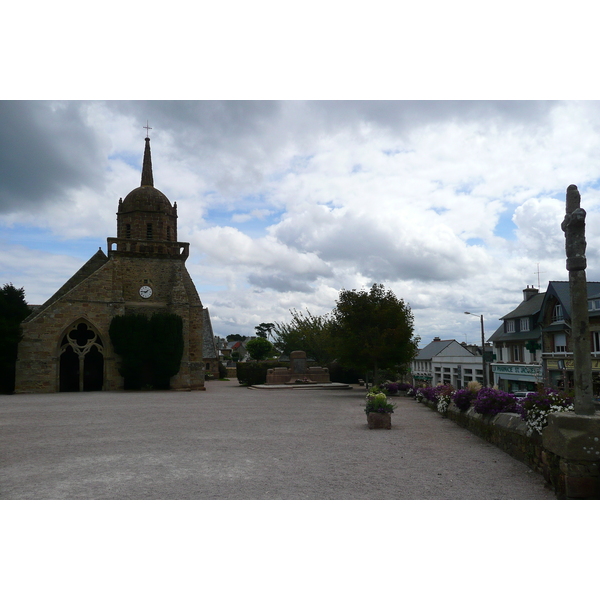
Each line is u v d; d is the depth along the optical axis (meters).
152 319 32.47
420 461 8.28
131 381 32.50
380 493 6.29
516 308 43.62
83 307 31.75
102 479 7.06
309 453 9.06
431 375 63.12
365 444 10.10
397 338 27.03
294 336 50.03
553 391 7.62
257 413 16.92
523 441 8.02
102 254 39.47
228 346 150.38
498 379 44.06
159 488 6.55
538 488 6.46
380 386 27.55
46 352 30.53
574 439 5.52
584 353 5.78
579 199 5.95
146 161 41.25
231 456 8.77
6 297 32.47
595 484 5.46
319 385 35.62
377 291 28.34
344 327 28.61
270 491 6.39
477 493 6.26
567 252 5.93
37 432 12.08
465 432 11.93
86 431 12.26
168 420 14.73
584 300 5.85
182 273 35.31
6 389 29.94
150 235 37.84
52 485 6.73
